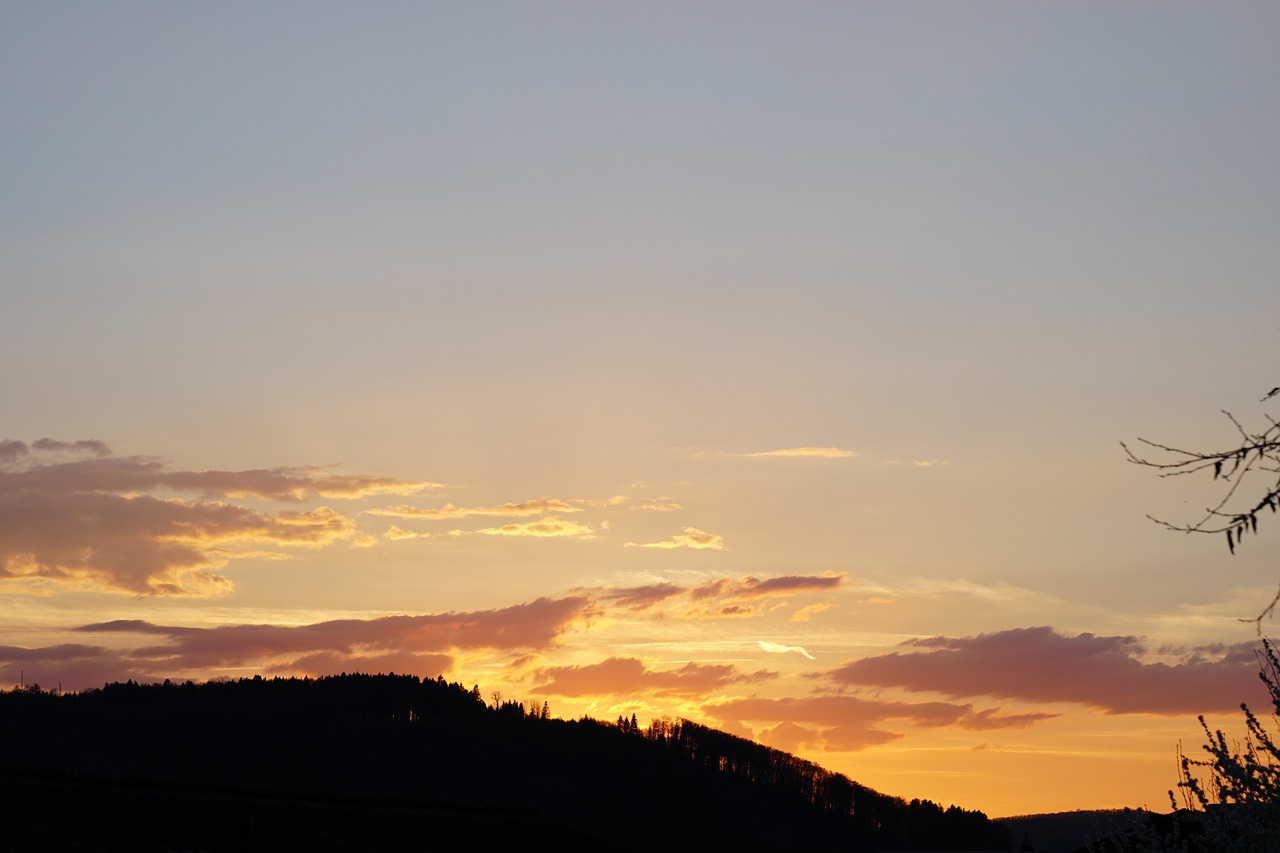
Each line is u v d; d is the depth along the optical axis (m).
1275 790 12.09
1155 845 13.21
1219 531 6.30
